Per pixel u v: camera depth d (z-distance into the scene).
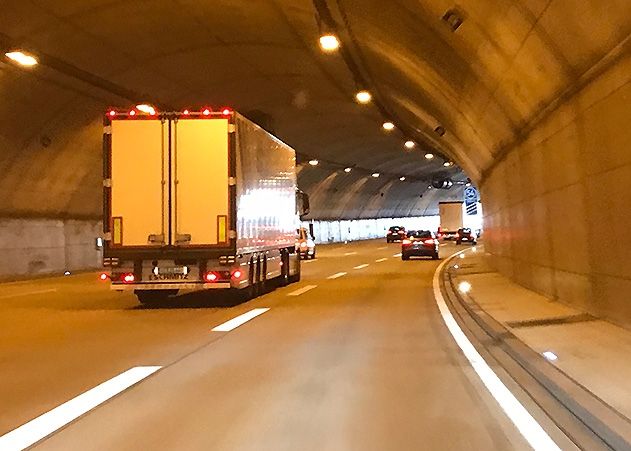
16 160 27.95
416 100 26.80
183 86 27.98
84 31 20.06
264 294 21.56
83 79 23.81
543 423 7.05
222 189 17.61
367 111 36.53
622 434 5.93
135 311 17.45
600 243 11.87
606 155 11.24
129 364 10.38
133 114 17.72
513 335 11.54
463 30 14.48
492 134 22.25
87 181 35.19
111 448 6.36
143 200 17.73
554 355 9.60
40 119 26.28
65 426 7.11
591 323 12.05
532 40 12.22
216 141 17.62
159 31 21.36
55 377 9.48
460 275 26.22
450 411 7.55
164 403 8.01
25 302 20.00
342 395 8.33
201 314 16.67
